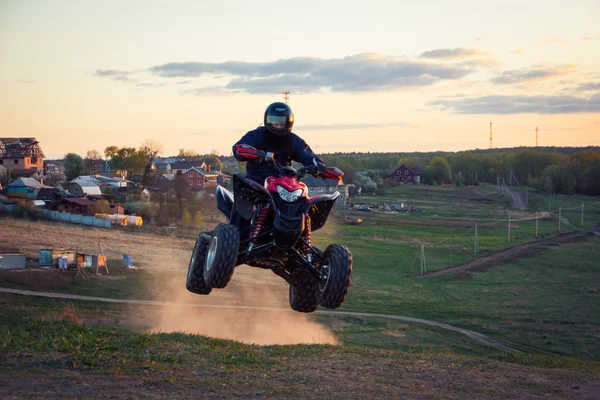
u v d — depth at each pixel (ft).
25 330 45.98
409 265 267.39
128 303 167.12
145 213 333.42
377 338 151.02
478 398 35.50
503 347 146.00
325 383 35.60
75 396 26.40
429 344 146.72
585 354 140.87
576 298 206.18
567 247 318.45
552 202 580.30
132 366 34.37
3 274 180.45
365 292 209.56
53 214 301.02
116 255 229.25
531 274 251.60
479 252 303.07
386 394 33.71
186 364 37.52
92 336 44.19
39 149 519.19
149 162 555.28
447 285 229.04
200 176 422.82
